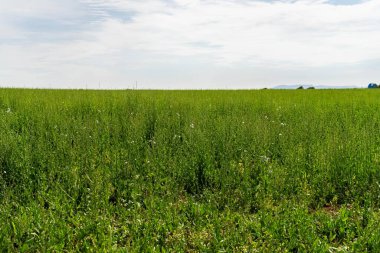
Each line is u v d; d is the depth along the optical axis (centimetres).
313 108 1410
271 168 631
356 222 460
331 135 754
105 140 814
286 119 1089
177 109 1223
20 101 1369
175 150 718
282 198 539
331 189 579
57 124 895
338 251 406
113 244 416
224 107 1372
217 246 405
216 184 579
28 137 769
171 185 577
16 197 516
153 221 455
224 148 702
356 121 1072
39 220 448
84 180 571
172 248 414
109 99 1442
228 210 498
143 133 855
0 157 616
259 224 453
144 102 1356
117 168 625
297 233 437
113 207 506
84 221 455
